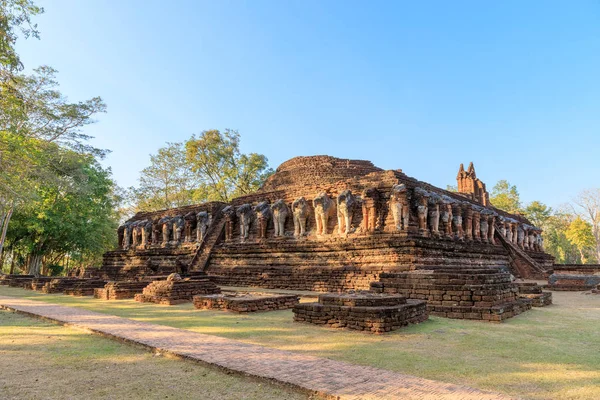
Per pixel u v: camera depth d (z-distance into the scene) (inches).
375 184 812.0
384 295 418.0
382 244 737.0
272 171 1927.9
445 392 188.4
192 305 584.1
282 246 904.9
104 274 1381.6
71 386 206.7
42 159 1109.7
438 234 782.5
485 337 325.7
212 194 1846.7
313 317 395.5
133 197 1980.8
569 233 2183.8
